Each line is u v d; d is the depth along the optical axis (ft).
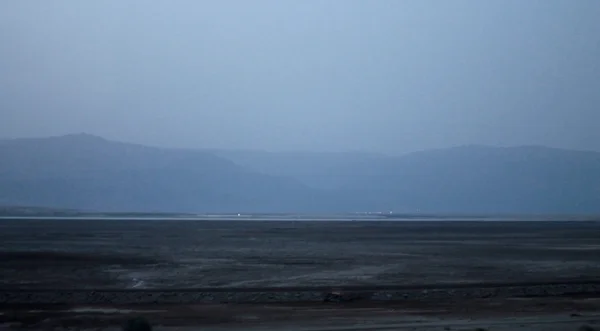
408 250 250.78
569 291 133.39
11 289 131.13
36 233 348.79
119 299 119.24
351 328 93.76
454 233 403.13
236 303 116.26
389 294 126.52
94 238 310.04
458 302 118.83
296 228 475.31
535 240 326.24
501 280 154.10
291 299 120.88
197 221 644.69
